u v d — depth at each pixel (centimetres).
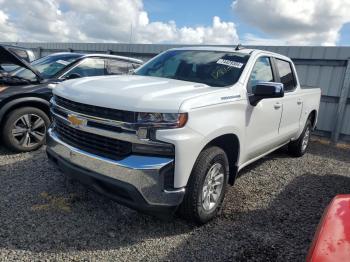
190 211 310
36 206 341
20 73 549
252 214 365
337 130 825
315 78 852
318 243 161
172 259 273
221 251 289
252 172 515
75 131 315
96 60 631
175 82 353
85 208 345
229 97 335
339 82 816
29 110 500
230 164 375
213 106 308
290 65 522
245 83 373
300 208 391
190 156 285
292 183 478
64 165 320
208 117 302
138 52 1193
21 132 499
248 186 452
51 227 305
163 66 430
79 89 314
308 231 336
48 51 1648
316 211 385
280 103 456
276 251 295
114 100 280
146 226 321
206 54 427
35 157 490
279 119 464
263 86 355
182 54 442
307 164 588
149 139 271
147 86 317
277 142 489
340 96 812
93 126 293
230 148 368
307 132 630
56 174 428
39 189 382
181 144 275
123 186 275
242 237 315
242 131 360
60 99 333
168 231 315
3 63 527
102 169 287
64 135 333
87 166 298
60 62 602
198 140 289
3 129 482
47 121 523
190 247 292
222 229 327
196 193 304
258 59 419
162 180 276
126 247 284
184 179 287
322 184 484
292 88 520
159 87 315
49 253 267
